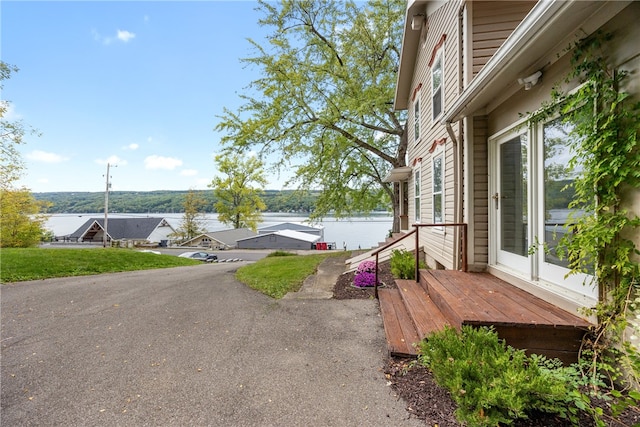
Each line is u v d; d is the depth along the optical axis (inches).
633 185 83.3
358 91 493.7
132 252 515.5
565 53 109.8
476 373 78.8
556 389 71.1
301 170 533.3
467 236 190.4
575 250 100.0
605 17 89.5
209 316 186.5
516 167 157.0
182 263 520.7
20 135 587.5
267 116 491.8
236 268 428.5
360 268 259.3
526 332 101.8
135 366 123.2
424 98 323.6
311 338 145.4
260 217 1305.4
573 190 113.0
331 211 596.4
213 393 102.0
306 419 86.5
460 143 201.2
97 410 94.3
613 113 88.0
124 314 194.7
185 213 1486.2
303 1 487.2
